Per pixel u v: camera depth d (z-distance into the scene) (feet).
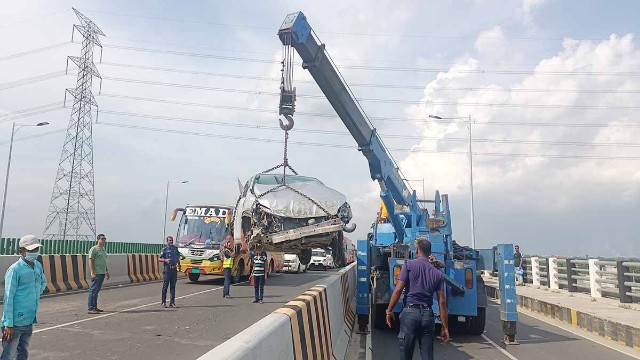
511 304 32.81
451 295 32.50
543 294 58.08
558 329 38.88
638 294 43.60
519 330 38.06
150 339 27.96
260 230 41.52
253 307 42.42
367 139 32.40
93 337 28.12
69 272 51.70
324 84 29.89
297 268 102.94
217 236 64.54
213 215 66.08
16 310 17.70
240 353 9.90
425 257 19.93
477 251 37.93
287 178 46.55
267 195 43.11
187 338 28.53
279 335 13.32
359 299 34.99
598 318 36.24
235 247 50.26
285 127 28.86
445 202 35.73
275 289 59.72
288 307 16.81
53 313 36.68
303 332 16.78
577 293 56.80
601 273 51.70
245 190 46.44
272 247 44.16
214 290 56.90
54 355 23.67
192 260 63.21
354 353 28.68
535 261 70.38
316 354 18.26
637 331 30.94
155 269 71.05
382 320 35.24
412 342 18.84
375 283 35.37
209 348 26.00
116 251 84.99
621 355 29.17
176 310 39.75
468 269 32.91
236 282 66.03
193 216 66.18
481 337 34.76
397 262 33.94
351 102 31.32
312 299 19.67
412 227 35.01
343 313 32.55
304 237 41.73
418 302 19.01
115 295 49.57
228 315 37.58
